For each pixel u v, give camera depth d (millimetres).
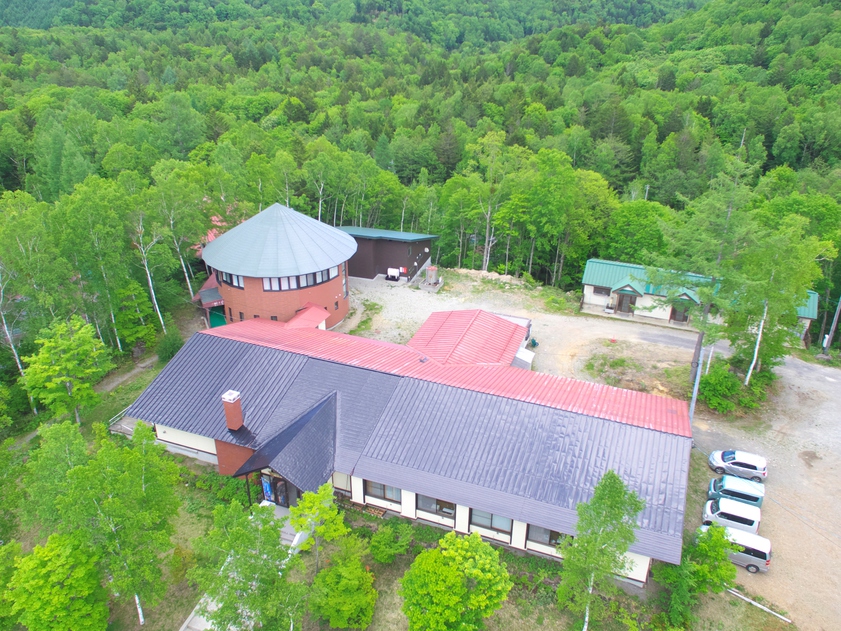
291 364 37844
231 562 22578
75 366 38250
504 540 30094
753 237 37312
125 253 49156
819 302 65938
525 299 62125
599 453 30156
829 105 117688
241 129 104438
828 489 34688
